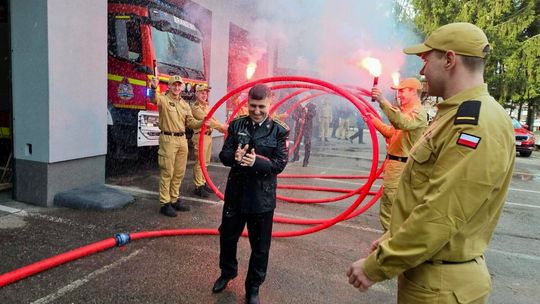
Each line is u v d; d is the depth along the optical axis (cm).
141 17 580
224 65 843
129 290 276
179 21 655
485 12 1755
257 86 256
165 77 616
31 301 254
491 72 1858
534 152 1697
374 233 436
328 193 636
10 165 547
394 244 129
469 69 133
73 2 438
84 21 456
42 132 425
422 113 344
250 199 255
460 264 133
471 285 132
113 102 581
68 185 460
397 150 354
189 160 809
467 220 120
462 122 123
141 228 397
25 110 431
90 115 477
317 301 281
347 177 720
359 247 390
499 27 1758
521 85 1798
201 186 543
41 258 314
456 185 119
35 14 411
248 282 268
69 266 304
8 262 303
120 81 575
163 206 444
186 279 298
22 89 430
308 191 643
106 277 292
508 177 133
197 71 697
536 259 391
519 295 312
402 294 144
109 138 597
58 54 425
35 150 431
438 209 121
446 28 137
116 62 571
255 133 257
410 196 142
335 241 402
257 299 267
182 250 349
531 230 490
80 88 459
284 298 282
